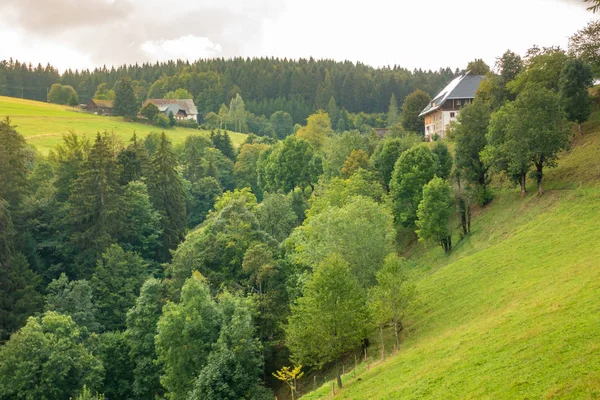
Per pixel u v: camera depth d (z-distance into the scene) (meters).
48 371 41.94
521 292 34.38
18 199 68.12
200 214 112.75
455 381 24.38
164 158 83.12
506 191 59.38
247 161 137.38
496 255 45.38
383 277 36.09
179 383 41.19
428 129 112.25
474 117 61.44
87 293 55.75
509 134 52.22
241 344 40.34
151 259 74.38
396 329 38.47
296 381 46.12
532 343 24.25
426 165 65.56
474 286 41.03
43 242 67.81
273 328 49.56
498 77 83.50
